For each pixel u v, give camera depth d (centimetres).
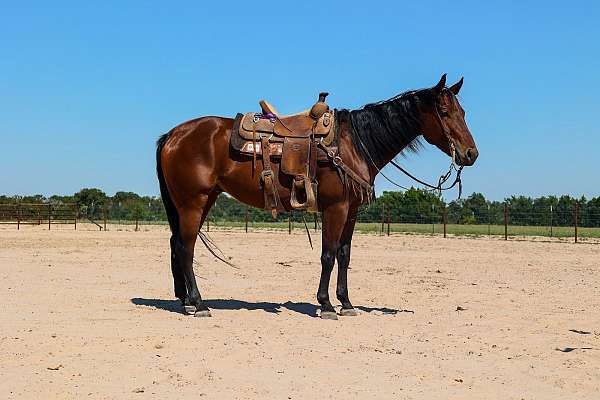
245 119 1059
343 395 644
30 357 761
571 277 1689
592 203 4847
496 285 1507
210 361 760
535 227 4819
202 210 1068
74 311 1070
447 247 2853
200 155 1048
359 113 1070
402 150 1088
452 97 1052
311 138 1036
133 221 5672
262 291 1378
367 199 1066
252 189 1052
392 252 2530
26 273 1586
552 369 751
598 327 996
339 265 1095
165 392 644
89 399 619
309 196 1023
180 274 1090
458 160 1048
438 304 1219
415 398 639
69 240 2934
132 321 991
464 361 783
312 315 1082
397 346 856
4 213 4662
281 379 694
